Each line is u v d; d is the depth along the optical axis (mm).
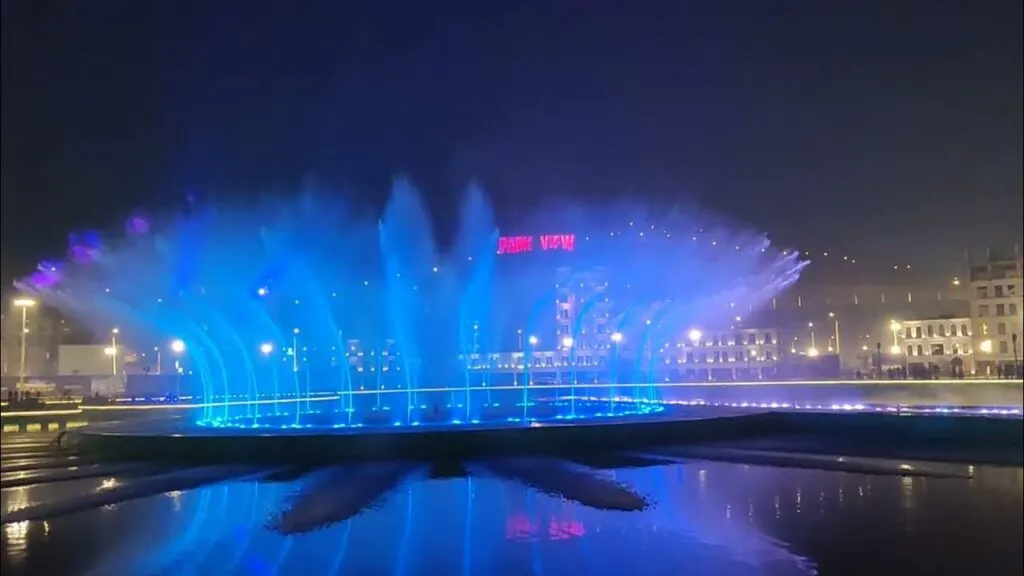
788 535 17156
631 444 26812
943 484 22297
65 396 58781
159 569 15219
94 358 79875
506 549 15875
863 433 31078
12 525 17969
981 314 88562
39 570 15125
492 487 20656
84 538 17062
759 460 25297
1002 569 15102
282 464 24047
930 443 29688
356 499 19609
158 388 69000
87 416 41875
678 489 21281
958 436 29969
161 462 24750
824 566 15188
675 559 15445
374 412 38906
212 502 19844
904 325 93750
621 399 54156
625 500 19547
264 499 19984
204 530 17531
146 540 16906
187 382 70875
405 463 23859
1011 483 22422
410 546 16047
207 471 23156
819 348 97750
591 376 99250
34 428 39875
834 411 33500
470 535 16656
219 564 15398
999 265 88188
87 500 20047
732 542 16594
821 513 19047
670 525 17719
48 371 83500
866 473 23562
